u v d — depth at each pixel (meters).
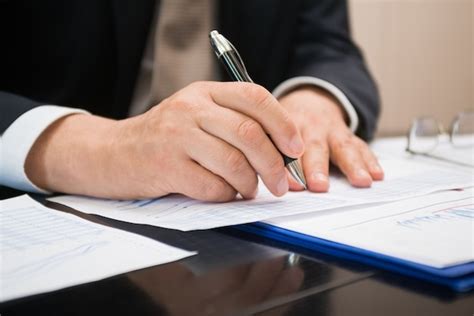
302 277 0.25
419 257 0.24
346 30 0.93
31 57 0.80
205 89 0.39
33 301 0.22
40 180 0.45
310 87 0.69
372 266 0.26
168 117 0.39
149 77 0.86
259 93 0.36
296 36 0.90
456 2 1.55
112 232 0.31
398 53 1.50
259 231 0.32
